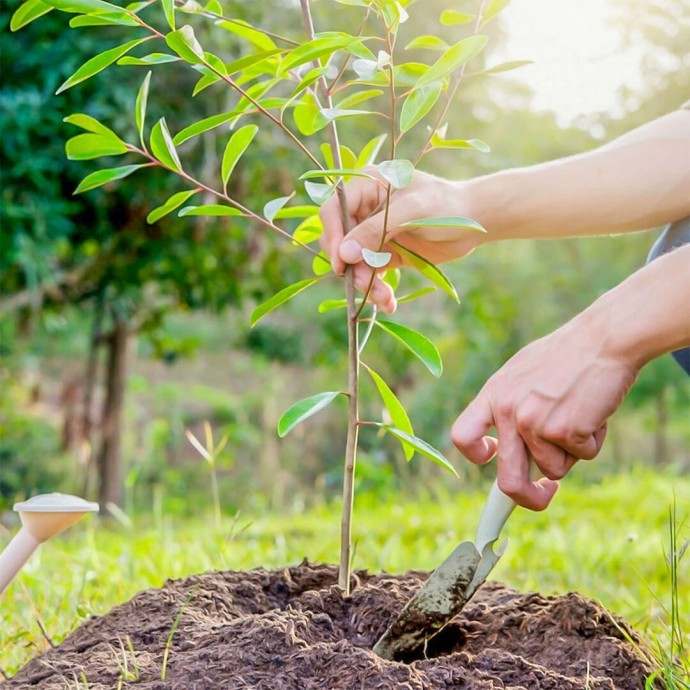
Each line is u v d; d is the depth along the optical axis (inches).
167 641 49.6
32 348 333.7
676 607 55.9
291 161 197.3
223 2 189.5
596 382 43.2
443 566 48.4
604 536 130.0
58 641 67.0
